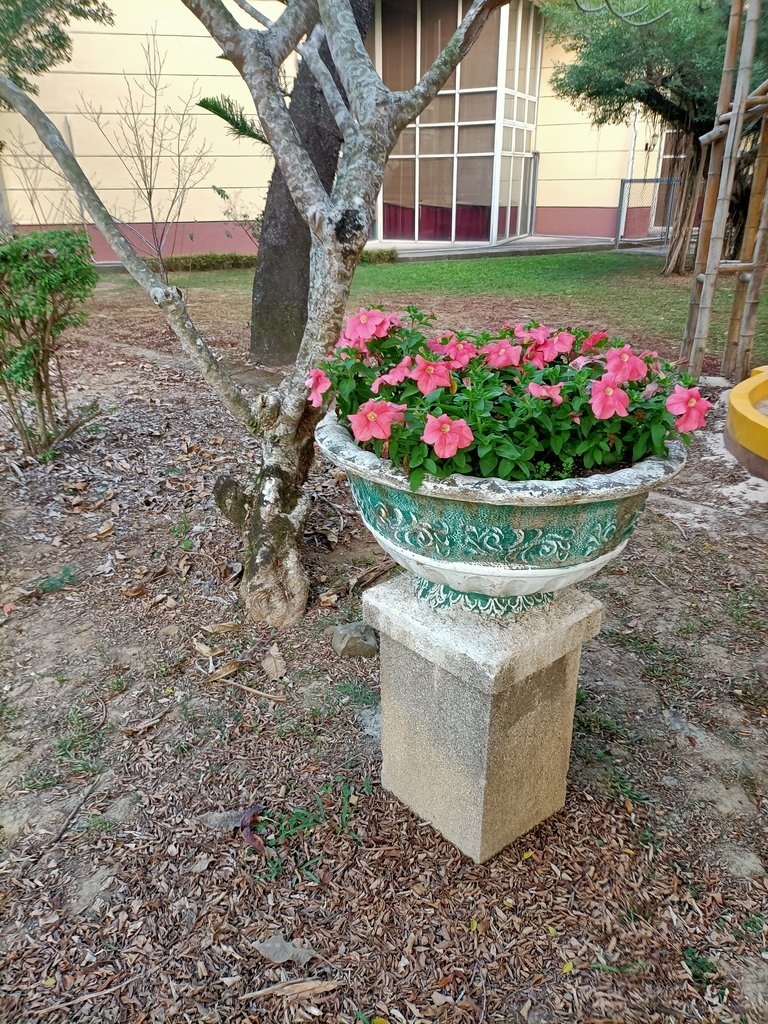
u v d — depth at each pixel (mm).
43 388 4203
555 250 16016
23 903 1857
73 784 2217
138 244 12750
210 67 12078
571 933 1793
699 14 9836
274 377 6219
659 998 1664
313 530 3594
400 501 1594
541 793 2029
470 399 1571
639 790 2223
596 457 1583
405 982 1686
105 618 2990
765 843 2049
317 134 6008
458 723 1835
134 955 1738
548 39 16344
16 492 3926
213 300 9773
